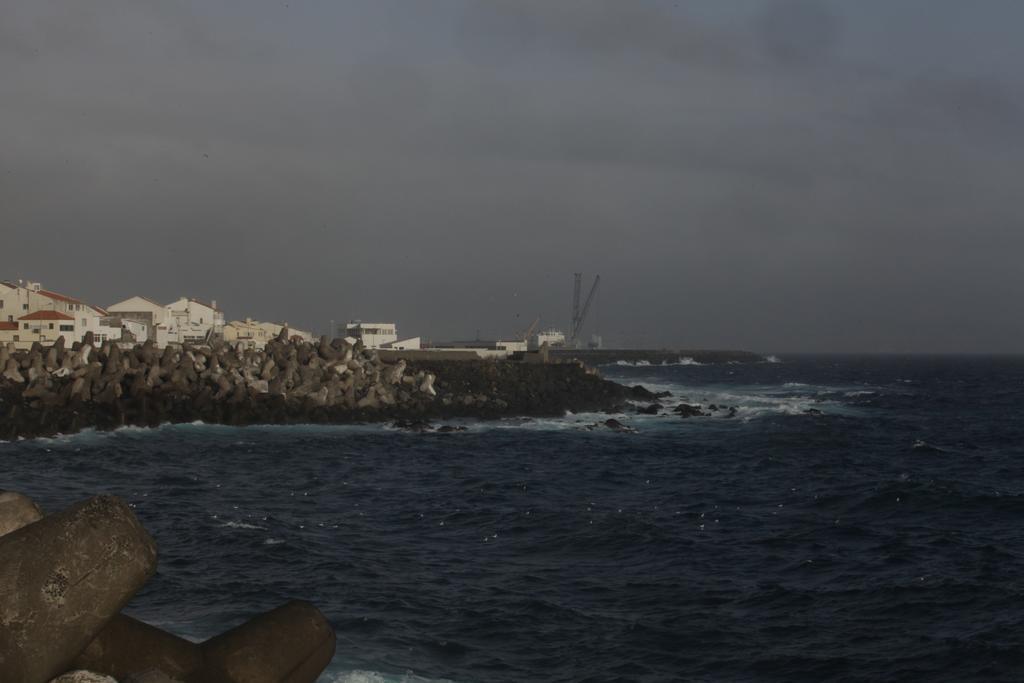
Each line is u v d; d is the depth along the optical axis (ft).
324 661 36.24
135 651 31.12
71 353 280.72
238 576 93.35
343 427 262.26
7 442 212.64
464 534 119.14
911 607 89.61
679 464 200.44
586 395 351.05
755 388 532.32
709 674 72.69
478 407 301.84
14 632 24.86
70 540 26.03
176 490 150.20
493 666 72.28
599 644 78.13
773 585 96.48
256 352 318.65
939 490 156.35
